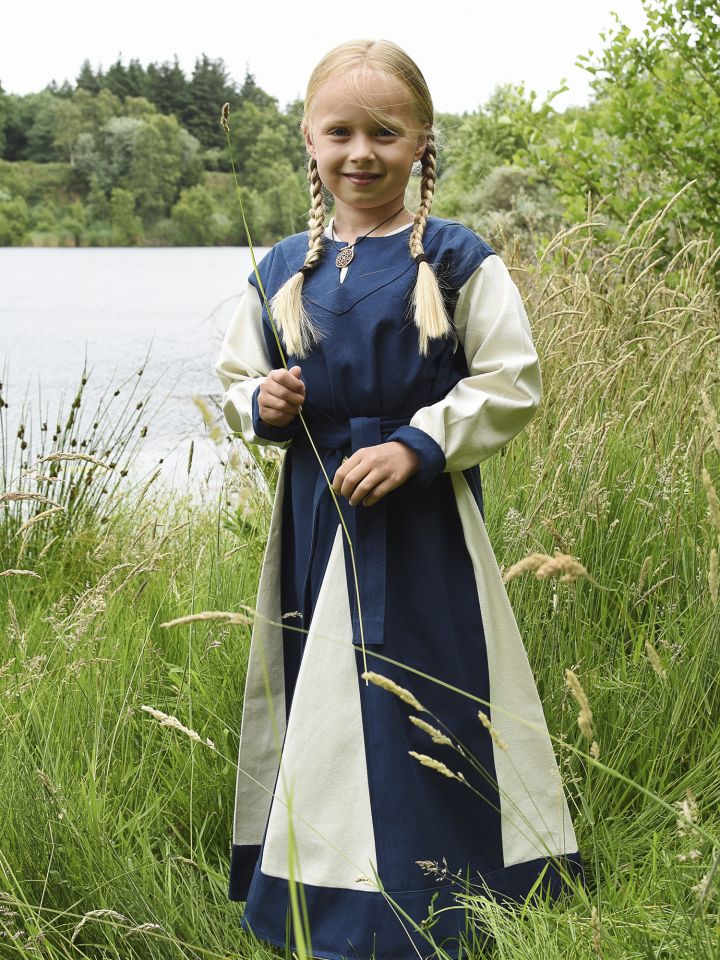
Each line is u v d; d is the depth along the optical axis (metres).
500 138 13.89
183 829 2.41
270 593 2.19
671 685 2.46
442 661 2.02
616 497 3.12
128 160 76.81
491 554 2.10
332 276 2.08
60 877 1.99
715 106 5.62
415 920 1.89
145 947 1.92
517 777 2.06
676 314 3.68
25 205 76.25
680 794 2.27
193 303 22.56
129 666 2.80
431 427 1.95
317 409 2.08
